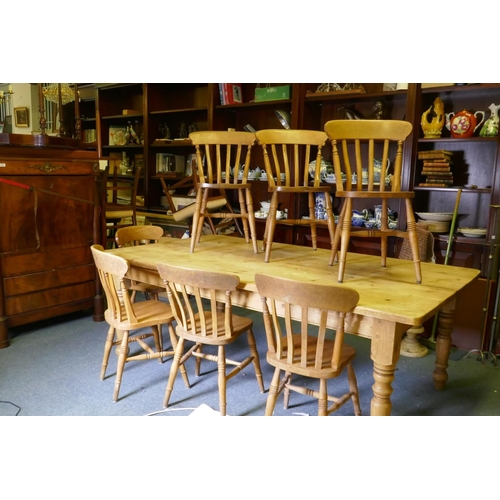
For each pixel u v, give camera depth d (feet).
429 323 12.19
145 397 8.93
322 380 6.97
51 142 11.71
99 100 19.88
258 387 9.45
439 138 11.69
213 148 16.92
